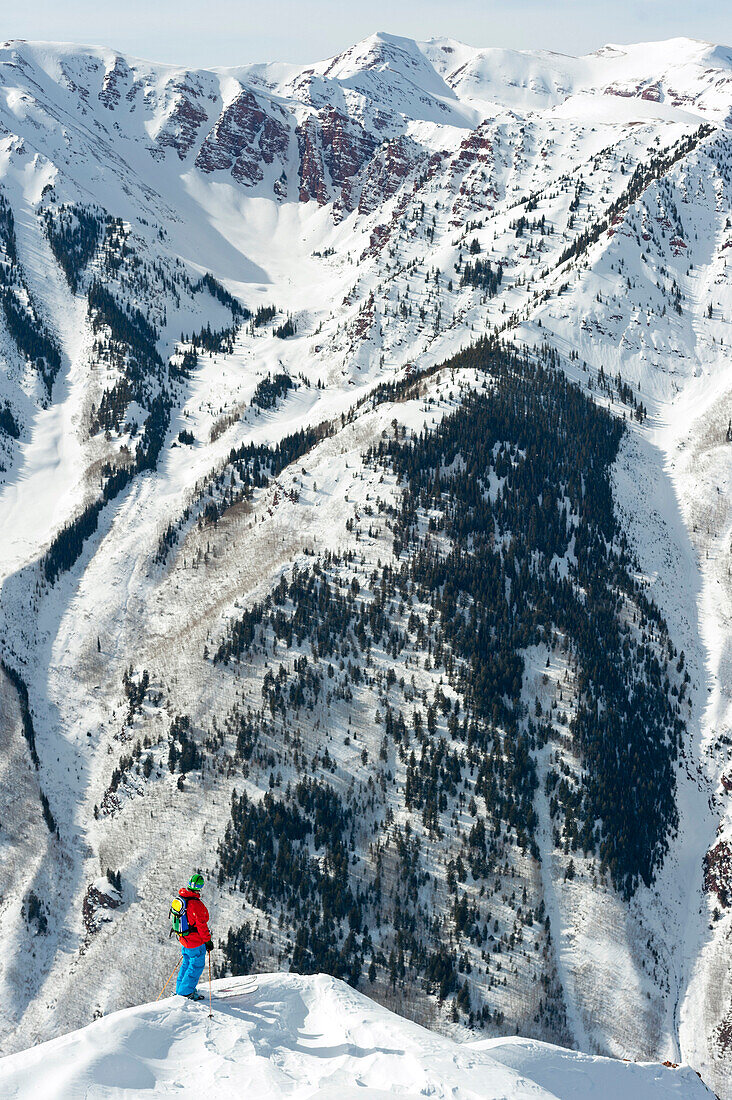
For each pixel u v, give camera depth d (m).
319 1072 22.33
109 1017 23.09
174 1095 20.62
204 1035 23.23
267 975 27.69
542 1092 22.61
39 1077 20.72
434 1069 22.41
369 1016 25.17
